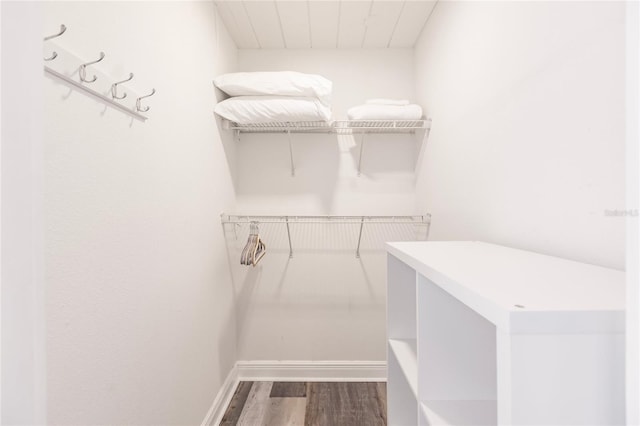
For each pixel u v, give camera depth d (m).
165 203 1.15
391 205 2.16
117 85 0.87
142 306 1.00
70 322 0.71
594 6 0.70
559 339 0.41
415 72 2.12
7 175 0.37
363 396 1.94
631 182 0.36
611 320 0.41
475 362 0.79
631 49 0.36
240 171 2.15
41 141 0.40
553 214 0.84
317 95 1.74
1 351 0.37
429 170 1.85
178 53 1.26
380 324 2.17
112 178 0.85
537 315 0.40
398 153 2.16
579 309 0.41
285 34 2.00
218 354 1.74
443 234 1.64
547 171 0.86
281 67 2.17
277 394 1.96
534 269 0.67
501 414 0.42
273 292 2.16
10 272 0.37
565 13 0.79
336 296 2.17
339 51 2.16
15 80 0.37
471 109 1.31
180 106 1.28
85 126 0.75
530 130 0.93
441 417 0.72
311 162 2.15
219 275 1.76
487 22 1.17
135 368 0.96
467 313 0.78
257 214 2.15
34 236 0.40
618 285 0.53
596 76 0.70
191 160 1.39
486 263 0.73
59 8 0.67
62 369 0.69
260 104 1.73
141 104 0.99
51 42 0.64
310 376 2.14
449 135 1.55
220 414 1.73
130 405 0.94
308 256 2.17
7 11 0.37
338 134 2.15
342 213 2.16
